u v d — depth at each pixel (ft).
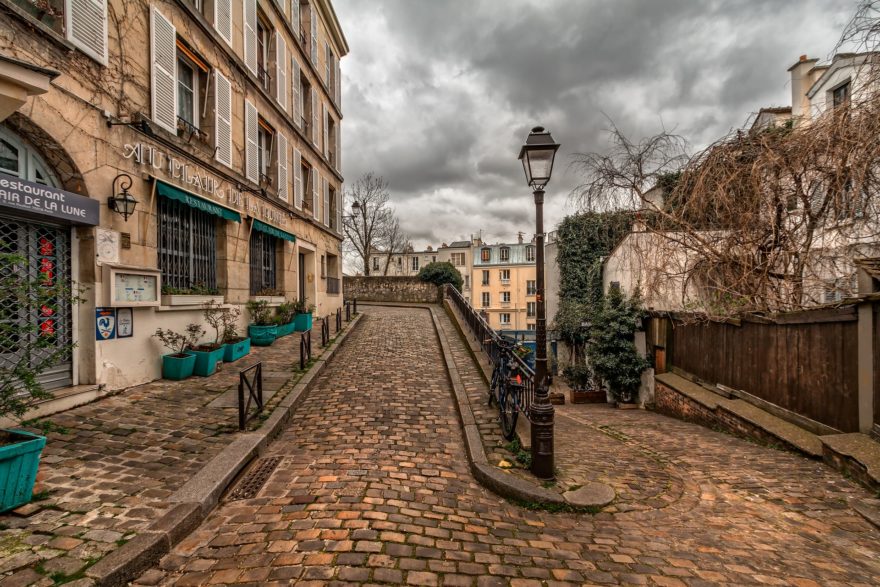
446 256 191.21
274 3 39.09
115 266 19.30
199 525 10.68
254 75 34.71
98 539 9.08
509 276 168.25
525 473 14.98
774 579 9.39
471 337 39.29
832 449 16.24
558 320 64.69
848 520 12.50
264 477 13.76
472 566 9.49
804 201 22.65
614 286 47.52
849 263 22.09
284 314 39.45
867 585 9.21
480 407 22.07
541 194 15.83
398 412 21.44
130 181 19.66
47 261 17.21
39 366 10.92
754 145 24.11
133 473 12.44
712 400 26.96
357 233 133.39
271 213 38.55
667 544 11.05
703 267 27.96
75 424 15.80
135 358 21.02
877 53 19.07
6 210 15.16
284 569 8.87
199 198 26.18
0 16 14.67
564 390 59.77
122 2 20.61
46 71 11.43
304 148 48.98
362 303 92.53
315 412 21.06
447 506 12.60
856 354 16.99
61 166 17.74
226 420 17.63
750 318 24.45
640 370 42.86
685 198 28.12
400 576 8.84
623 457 18.74
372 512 11.67
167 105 23.79
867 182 19.92
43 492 10.89
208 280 29.84
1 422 14.62
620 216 31.89
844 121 20.27
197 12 26.84
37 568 8.04
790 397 21.06
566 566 9.75
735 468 17.12
